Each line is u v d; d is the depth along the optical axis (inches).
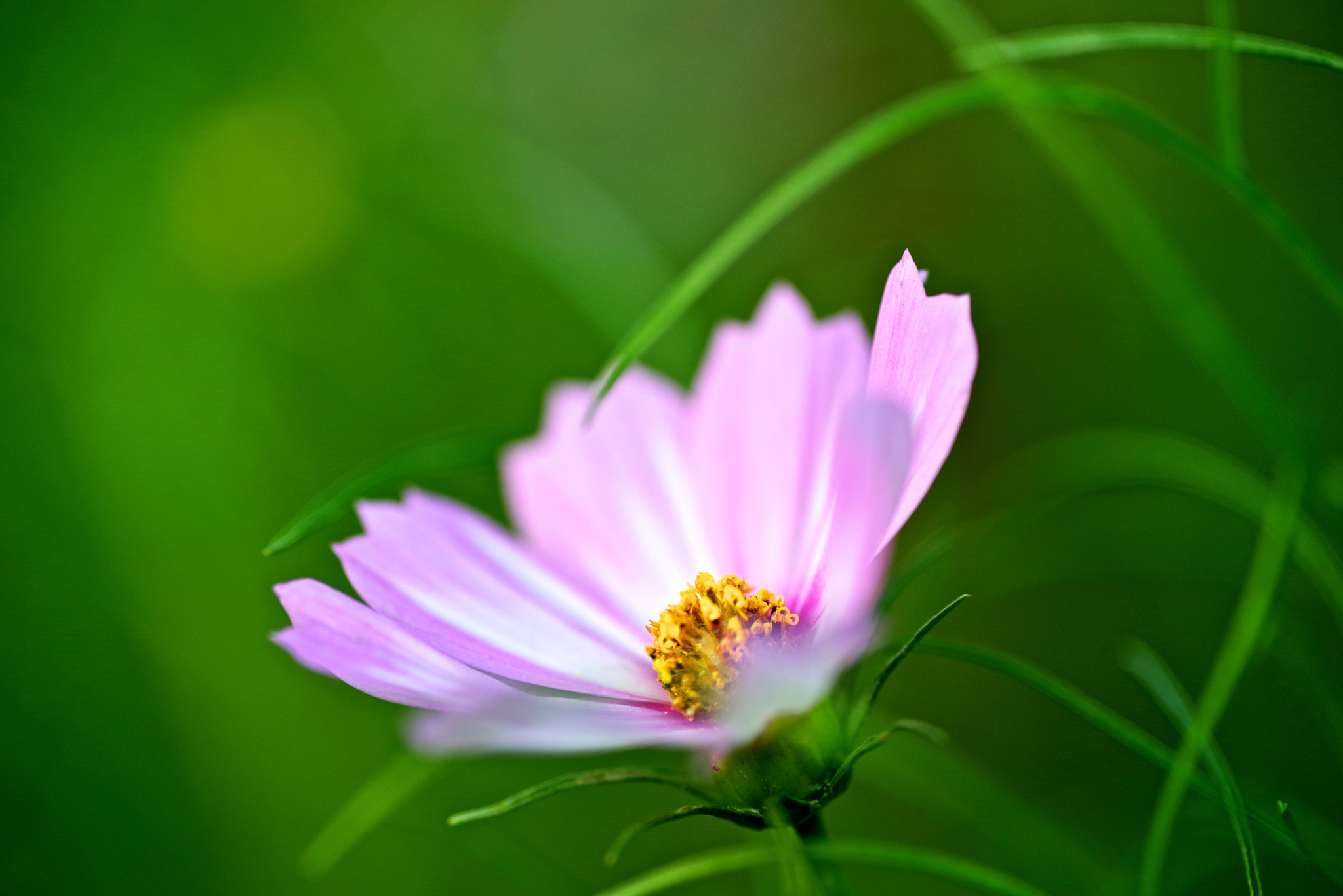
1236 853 12.6
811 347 12.1
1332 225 17.2
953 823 13.1
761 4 21.5
